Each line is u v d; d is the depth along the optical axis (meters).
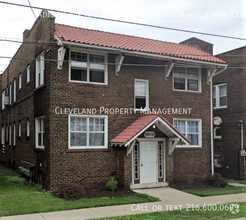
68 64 13.48
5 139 24.94
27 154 16.80
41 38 14.86
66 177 12.99
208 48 18.73
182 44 19.23
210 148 16.84
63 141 13.11
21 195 11.88
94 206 10.50
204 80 17.09
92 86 13.93
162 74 15.84
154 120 13.65
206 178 16.19
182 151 15.96
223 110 20.62
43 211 9.69
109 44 13.91
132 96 14.91
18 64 20.53
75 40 12.82
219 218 9.33
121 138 13.50
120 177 13.84
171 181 14.77
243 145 19.05
